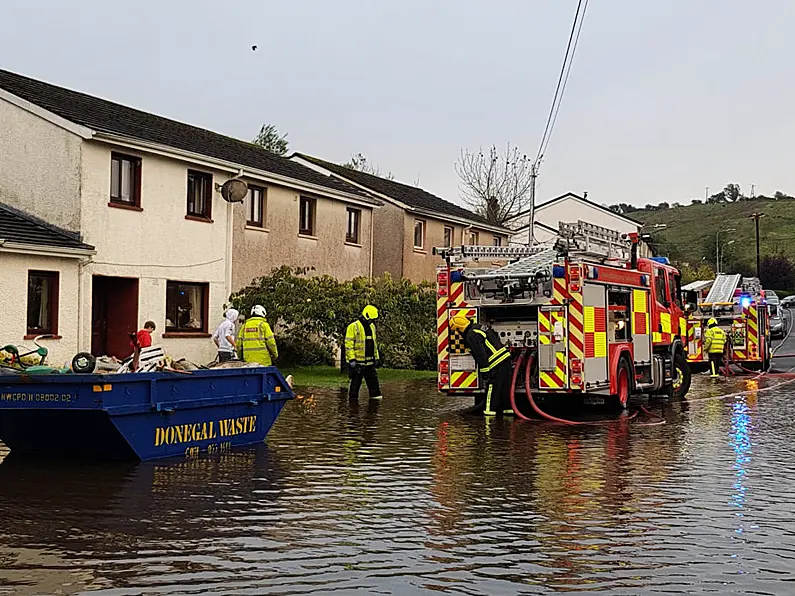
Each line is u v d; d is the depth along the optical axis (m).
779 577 6.32
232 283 24.14
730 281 31.23
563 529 7.63
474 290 16.33
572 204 63.59
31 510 8.11
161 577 6.21
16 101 19.47
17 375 10.07
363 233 30.80
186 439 11.12
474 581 6.19
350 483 9.57
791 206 141.25
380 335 24.36
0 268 17.19
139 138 20.11
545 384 15.64
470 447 12.30
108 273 19.69
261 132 52.16
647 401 19.50
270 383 12.43
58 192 19.12
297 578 6.21
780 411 17.28
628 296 17.42
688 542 7.23
